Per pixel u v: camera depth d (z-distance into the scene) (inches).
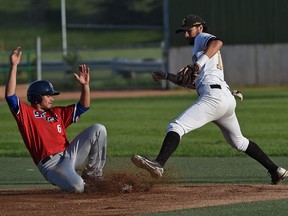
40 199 888.3
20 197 908.6
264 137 1660.9
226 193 905.5
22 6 5516.7
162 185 999.6
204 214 778.8
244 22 3595.0
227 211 791.7
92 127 928.3
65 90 3503.9
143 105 2556.6
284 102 2561.5
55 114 927.0
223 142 1593.3
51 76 3565.5
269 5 3580.2
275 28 3590.1
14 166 1273.4
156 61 3622.0
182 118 918.4
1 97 2839.6
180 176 1116.5
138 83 3560.5
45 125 916.0
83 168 1010.1
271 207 810.2
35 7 5418.3
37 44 3302.2
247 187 951.6
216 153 1409.9
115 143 1571.1
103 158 937.5
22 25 5418.3
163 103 2630.4
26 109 911.7
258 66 3607.3
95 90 3555.6
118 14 4753.9
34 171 1211.2
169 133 913.5
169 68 3563.0
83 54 4835.1
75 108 930.7
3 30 5433.1
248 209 801.6
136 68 3614.7
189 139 1656.0
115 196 898.1
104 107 2493.8
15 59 895.7
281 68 3592.5
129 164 1234.0
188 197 880.3
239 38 3602.4
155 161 903.1
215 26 3592.5
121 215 777.6
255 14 3592.5
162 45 3575.3
